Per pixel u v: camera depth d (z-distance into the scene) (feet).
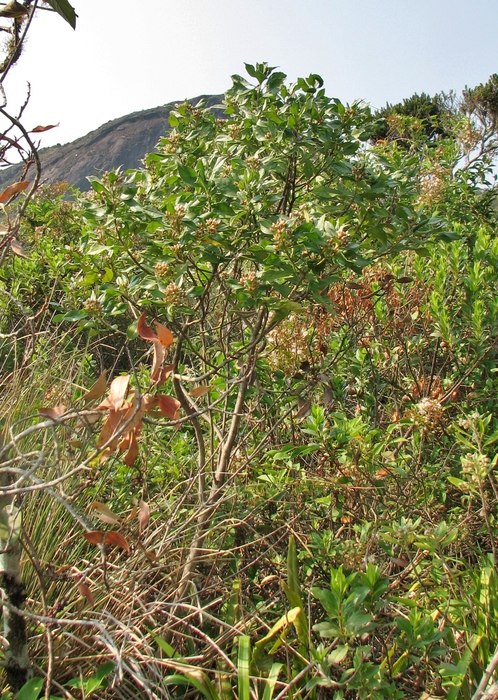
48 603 6.72
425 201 18.85
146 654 6.40
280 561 8.73
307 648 6.36
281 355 10.11
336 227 8.65
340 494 9.29
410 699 6.51
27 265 16.25
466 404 11.49
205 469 10.18
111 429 5.07
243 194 8.75
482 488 7.59
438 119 33.14
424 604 7.48
